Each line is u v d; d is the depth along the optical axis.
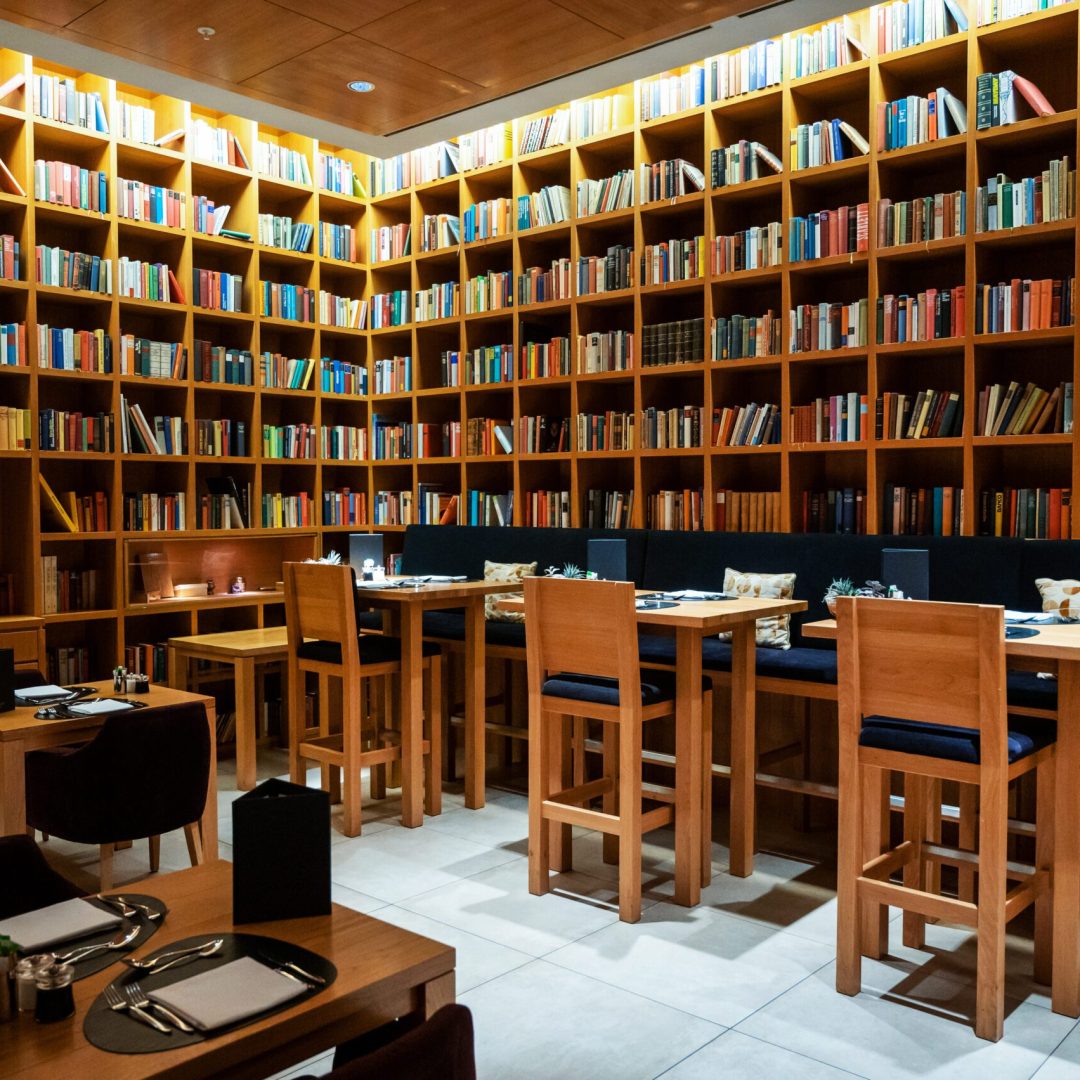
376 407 7.24
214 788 3.51
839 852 2.87
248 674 4.96
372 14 3.88
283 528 6.72
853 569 4.72
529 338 6.25
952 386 4.97
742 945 3.20
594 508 5.96
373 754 4.35
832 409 4.98
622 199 5.73
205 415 6.64
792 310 5.08
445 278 7.02
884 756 2.82
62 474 6.01
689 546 5.29
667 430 5.60
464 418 6.55
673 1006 2.78
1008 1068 2.47
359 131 5.32
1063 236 4.36
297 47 4.18
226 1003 1.41
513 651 5.10
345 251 7.07
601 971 2.99
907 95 4.99
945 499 4.70
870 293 4.82
